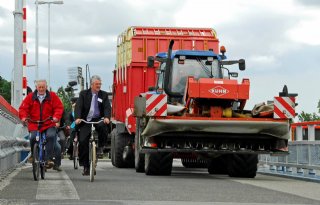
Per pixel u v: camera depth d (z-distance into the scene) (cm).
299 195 1261
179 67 2000
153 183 1503
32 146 1566
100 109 1555
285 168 2003
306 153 1820
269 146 1820
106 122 1535
